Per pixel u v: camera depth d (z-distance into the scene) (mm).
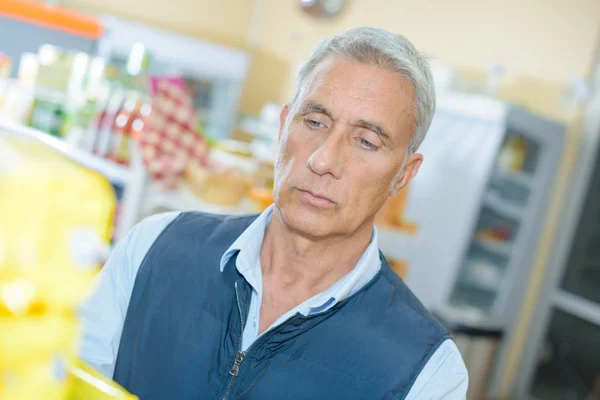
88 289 466
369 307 1105
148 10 5871
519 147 4348
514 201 4547
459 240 4176
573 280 4363
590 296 4254
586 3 4340
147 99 2643
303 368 1049
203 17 6176
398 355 1074
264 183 2977
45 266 439
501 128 4031
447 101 4309
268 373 1044
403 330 1101
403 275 3145
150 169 2336
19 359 436
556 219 4469
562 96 4406
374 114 1012
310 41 6055
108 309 1170
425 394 1070
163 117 2387
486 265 4461
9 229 425
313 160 1003
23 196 427
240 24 6402
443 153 4305
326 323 1070
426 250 4309
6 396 434
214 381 1073
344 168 1021
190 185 2422
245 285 1114
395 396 1058
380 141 1032
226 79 5820
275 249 1118
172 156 2400
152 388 1108
